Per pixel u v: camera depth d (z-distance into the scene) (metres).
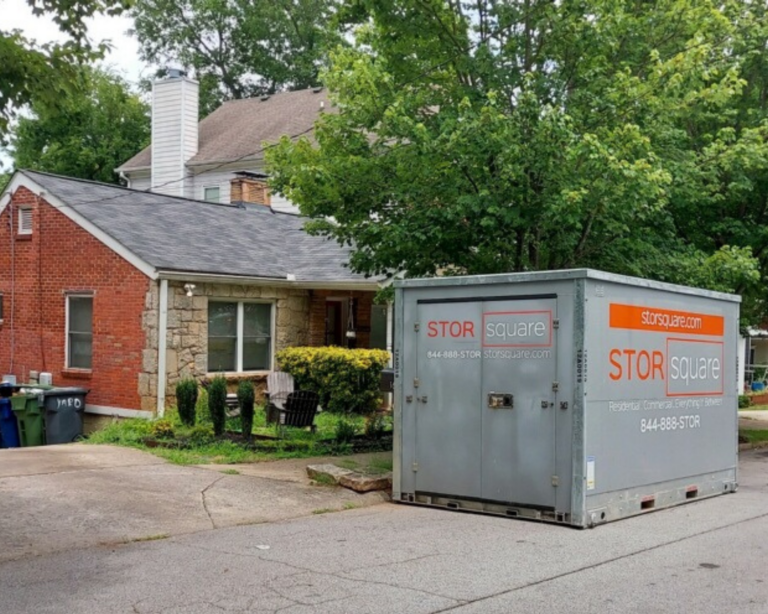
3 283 18.56
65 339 17.38
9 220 18.45
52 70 8.12
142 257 15.91
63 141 39.06
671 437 10.34
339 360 17.22
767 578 6.82
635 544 8.02
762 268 17.33
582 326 8.80
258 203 24.47
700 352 11.02
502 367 9.37
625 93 11.77
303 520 8.98
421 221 11.96
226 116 35.62
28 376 17.98
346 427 14.12
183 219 19.78
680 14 12.55
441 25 12.62
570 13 11.91
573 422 8.82
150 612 5.71
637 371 9.70
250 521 8.79
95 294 16.78
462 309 9.70
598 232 12.55
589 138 10.55
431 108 13.42
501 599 6.10
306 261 19.30
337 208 12.76
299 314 19.00
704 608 5.97
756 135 13.52
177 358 16.22
